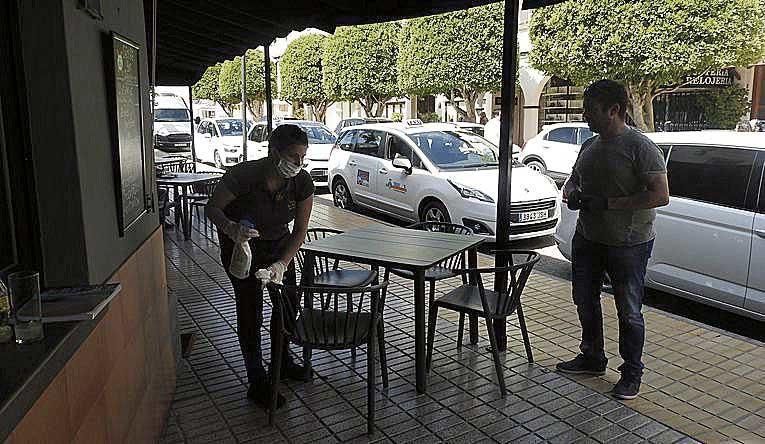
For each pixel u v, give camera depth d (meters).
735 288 4.72
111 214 2.45
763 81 17.80
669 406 3.50
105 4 2.44
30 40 2.00
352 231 4.62
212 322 4.95
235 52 8.68
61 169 2.08
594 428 3.27
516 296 3.79
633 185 3.44
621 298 3.54
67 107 2.06
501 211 4.17
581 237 3.73
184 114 23.36
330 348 3.24
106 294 2.04
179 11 6.07
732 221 4.68
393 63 21.05
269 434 3.23
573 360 3.96
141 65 3.11
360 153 10.23
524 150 14.77
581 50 14.45
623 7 13.56
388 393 3.67
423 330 3.61
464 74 17.39
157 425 3.10
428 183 8.31
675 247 5.11
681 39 13.12
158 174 9.22
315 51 25.36
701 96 17.84
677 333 4.62
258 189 3.38
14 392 1.41
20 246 2.03
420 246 4.04
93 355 2.03
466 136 9.29
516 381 3.83
